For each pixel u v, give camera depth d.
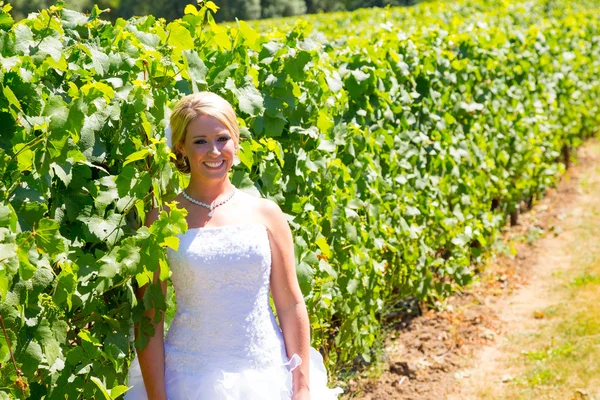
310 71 4.30
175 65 3.37
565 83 10.41
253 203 2.94
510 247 8.00
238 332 2.79
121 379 3.02
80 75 2.91
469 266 7.47
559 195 10.18
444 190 6.56
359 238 4.77
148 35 3.36
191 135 2.81
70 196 2.77
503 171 8.01
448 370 5.59
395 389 5.31
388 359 5.65
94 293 2.78
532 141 8.59
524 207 9.53
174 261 2.80
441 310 6.56
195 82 3.44
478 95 7.25
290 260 2.96
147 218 2.94
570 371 5.43
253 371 2.78
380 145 5.31
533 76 8.88
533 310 6.66
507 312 6.67
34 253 2.43
